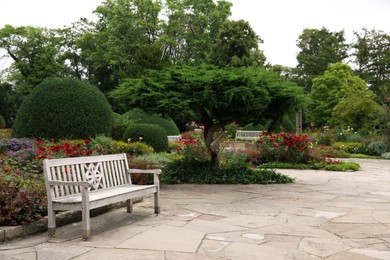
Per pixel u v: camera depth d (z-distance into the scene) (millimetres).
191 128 29234
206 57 31281
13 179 5969
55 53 38062
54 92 11648
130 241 4125
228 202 6469
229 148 14805
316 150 15172
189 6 36281
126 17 35062
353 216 5406
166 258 3559
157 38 35719
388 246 3977
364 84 32281
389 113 20312
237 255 3648
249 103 7863
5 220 4359
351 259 3555
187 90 7953
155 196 5523
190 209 5871
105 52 36312
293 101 8602
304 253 3713
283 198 6887
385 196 7172
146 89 8156
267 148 13086
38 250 3830
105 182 5301
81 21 41656
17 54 38125
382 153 18172
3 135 16094
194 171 9188
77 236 4352
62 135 11344
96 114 11906
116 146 11141
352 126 23453
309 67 42625
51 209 4340
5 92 37719
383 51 42688
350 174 10883
